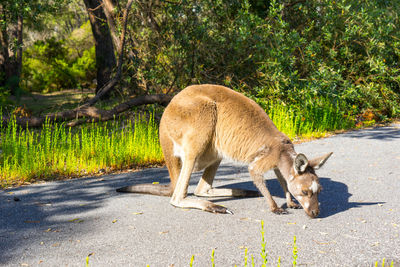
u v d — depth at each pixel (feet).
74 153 23.35
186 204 14.76
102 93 27.63
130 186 17.08
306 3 35.01
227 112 14.83
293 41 31.50
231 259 10.70
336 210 14.56
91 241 12.11
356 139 28.66
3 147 22.67
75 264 10.61
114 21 30.94
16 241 12.20
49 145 22.88
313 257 10.73
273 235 12.29
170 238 12.22
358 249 11.15
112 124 29.58
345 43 35.65
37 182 19.61
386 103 37.73
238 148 14.78
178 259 10.77
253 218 13.89
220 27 32.89
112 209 15.10
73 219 14.08
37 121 24.79
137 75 30.42
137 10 31.04
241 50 31.45
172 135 15.34
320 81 31.89
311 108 32.55
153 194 16.72
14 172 20.08
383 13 36.76
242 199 16.19
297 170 13.41
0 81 56.90
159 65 30.73
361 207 14.76
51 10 31.99
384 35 36.24
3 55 60.39
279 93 31.24
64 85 80.84
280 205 15.42
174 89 31.14
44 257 11.07
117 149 23.13
